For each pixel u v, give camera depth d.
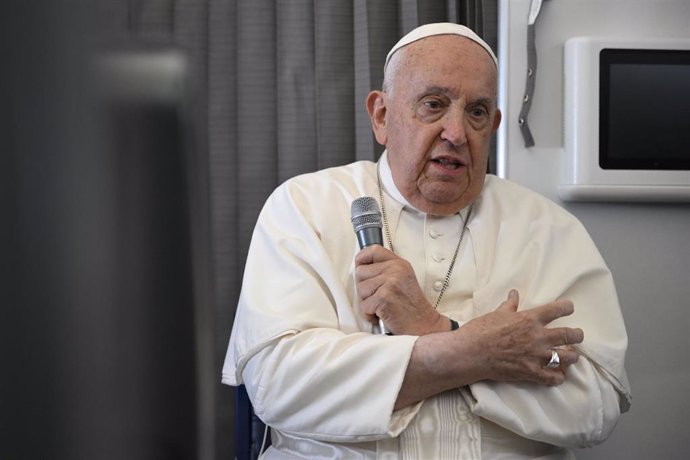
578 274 2.41
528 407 2.10
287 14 3.20
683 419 2.80
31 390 0.16
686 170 2.75
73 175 0.17
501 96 2.78
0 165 0.16
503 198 2.56
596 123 2.72
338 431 2.05
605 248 2.82
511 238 2.45
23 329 0.16
